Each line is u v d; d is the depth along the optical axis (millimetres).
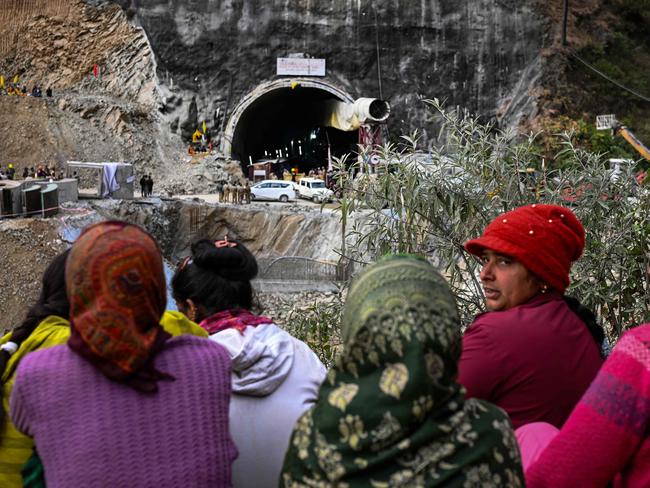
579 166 6664
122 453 2598
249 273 3904
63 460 2576
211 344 2926
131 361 2625
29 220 34406
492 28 55594
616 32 58594
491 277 3672
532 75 55562
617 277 6695
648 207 6203
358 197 6859
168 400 2711
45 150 49188
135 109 53469
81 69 56281
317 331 7383
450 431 2170
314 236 41500
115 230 2719
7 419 3014
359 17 54594
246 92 54500
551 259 3510
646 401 2408
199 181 50781
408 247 6465
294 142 67562
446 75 55469
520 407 3219
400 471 2109
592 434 2438
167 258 41594
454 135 6844
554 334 3281
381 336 2160
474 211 6254
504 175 6379
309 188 46031
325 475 2131
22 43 57125
